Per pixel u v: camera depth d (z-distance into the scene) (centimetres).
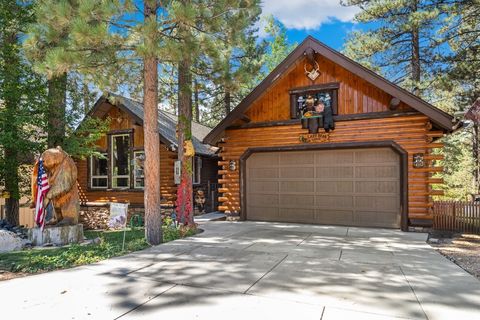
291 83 1009
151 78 705
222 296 384
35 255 582
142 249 642
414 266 509
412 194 849
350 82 930
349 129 924
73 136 1090
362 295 385
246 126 1056
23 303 369
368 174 912
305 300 371
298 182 1002
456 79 1391
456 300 370
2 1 959
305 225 954
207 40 719
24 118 942
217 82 895
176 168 893
